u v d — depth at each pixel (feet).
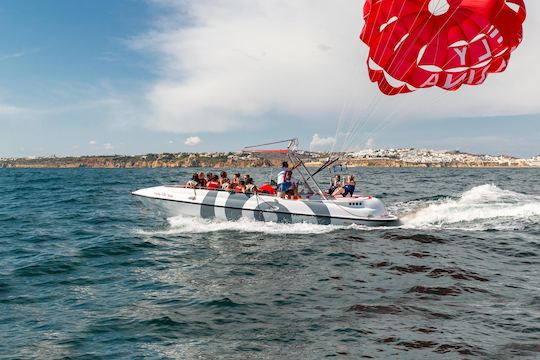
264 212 40.09
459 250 31.76
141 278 25.77
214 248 33.12
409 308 19.80
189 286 24.04
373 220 40.63
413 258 29.43
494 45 34.63
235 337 17.20
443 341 16.24
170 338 17.22
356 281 24.34
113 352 16.07
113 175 247.70
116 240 36.60
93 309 20.54
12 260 30.76
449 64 36.09
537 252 31.01
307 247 32.99
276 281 24.67
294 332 17.52
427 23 35.14
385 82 38.22
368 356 15.33
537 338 16.28
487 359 14.80
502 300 20.71
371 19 34.35
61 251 33.45
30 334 17.74
